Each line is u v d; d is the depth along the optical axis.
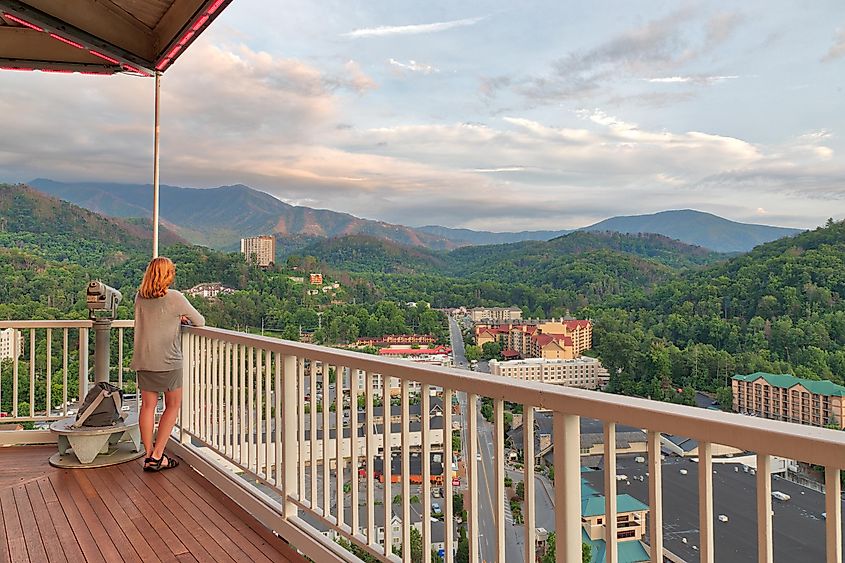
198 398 4.83
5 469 4.78
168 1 4.68
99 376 5.27
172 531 3.42
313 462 3.09
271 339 3.62
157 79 5.57
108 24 4.92
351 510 2.72
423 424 2.30
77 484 4.28
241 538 3.32
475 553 2.07
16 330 5.70
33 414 5.77
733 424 1.24
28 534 3.38
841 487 1.11
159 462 4.58
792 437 1.13
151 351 4.44
